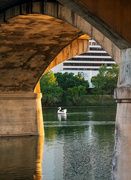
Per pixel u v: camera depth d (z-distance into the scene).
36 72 37.28
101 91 127.44
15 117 40.84
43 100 116.81
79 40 34.38
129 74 15.94
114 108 100.62
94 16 15.05
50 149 31.81
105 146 32.91
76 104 123.31
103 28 15.66
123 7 15.31
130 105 15.81
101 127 47.47
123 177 15.59
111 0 15.16
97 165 25.61
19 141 36.41
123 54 16.39
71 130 44.56
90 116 66.69
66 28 25.50
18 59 33.91
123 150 15.76
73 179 22.19
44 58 33.59
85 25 18.92
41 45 30.22
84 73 157.25
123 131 15.88
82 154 29.39
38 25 24.81
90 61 163.00
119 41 15.91
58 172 23.70
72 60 162.25
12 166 25.61
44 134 41.28
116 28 15.28
